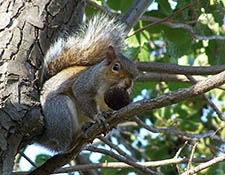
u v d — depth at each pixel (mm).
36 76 8031
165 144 15047
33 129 7598
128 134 16594
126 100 8094
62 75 9305
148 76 10781
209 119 16047
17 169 13711
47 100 8734
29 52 8016
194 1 11352
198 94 6734
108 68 9211
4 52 7762
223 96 16125
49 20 8578
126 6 11586
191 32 11273
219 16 11266
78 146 8320
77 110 9383
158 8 12328
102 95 9180
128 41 12281
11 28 8016
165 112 14867
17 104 7465
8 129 7258
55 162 8586
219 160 8102
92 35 9922
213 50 12414
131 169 10719
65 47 9609
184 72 9992
